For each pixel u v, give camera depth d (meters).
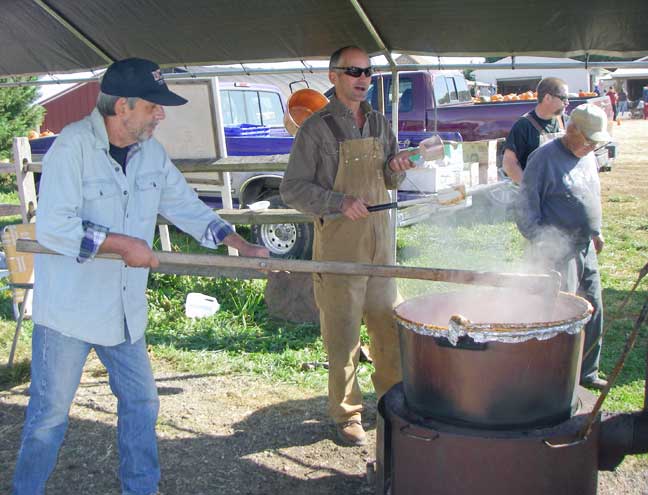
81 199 2.63
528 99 11.24
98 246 2.57
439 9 3.74
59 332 2.72
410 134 9.54
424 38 4.27
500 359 2.38
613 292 6.33
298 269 2.77
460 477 2.46
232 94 9.17
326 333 3.62
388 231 3.62
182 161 6.14
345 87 3.42
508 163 4.74
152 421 2.97
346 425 3.70
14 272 4.68
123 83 2.58
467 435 2.43
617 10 3.48
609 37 3.85
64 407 2.79
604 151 12.73
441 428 2.50
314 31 4.38
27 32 4.82
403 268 2.72
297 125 5.11
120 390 2.94
